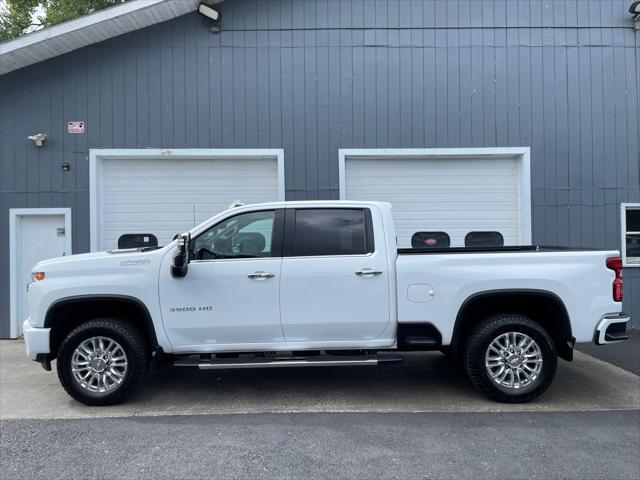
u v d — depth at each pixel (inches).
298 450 153.6
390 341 195.0
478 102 347.3
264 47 342.6
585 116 349.1
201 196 347.9
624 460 148.6
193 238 193.5
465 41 347.9
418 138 345.7
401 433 166.6
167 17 336.2
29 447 157.4
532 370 192.7
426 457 149.3
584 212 348.2
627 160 348.8
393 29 346.3
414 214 353.4
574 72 350.0
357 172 351.6
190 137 339.9
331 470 141.3
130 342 189.8
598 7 351.3
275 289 190.2
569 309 191.5
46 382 231.3
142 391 212.4
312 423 175.3
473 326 197.8
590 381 227.0
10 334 332.5
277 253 193.8
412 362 259.3
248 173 349.1
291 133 342.3
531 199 347.6
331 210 198.8
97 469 142.6
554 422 177.0
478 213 354.3
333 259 192.5
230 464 144.9
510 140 347.3
